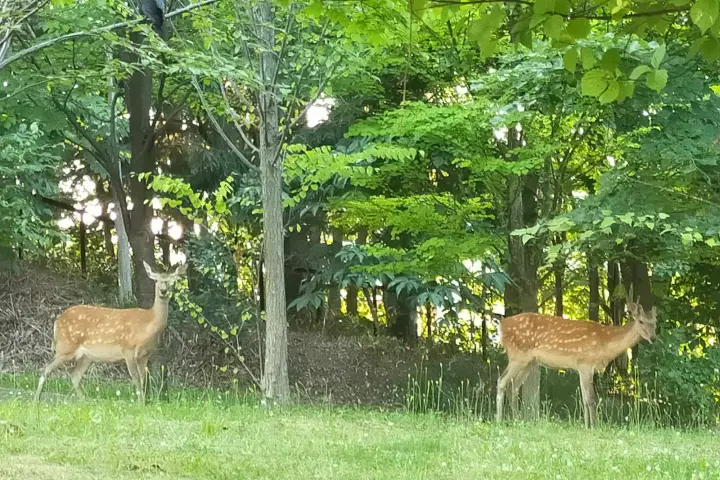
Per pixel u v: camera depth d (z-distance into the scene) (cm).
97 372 1574
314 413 1040
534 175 1398
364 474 593
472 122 1196
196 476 547
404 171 1339
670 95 1059
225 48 1303
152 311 1110
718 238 1091
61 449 608
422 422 999
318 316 2077
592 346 1159
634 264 1574
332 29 1146
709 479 649
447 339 2102
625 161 1178
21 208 1653
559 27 391
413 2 413
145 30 1034
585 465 690
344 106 1553
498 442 805
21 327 1709
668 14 428
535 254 1383
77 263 2214
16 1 891
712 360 1496
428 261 1349
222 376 1661
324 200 1611
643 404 1470
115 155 1320
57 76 1113
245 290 1738
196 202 1292
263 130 1216
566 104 1144
